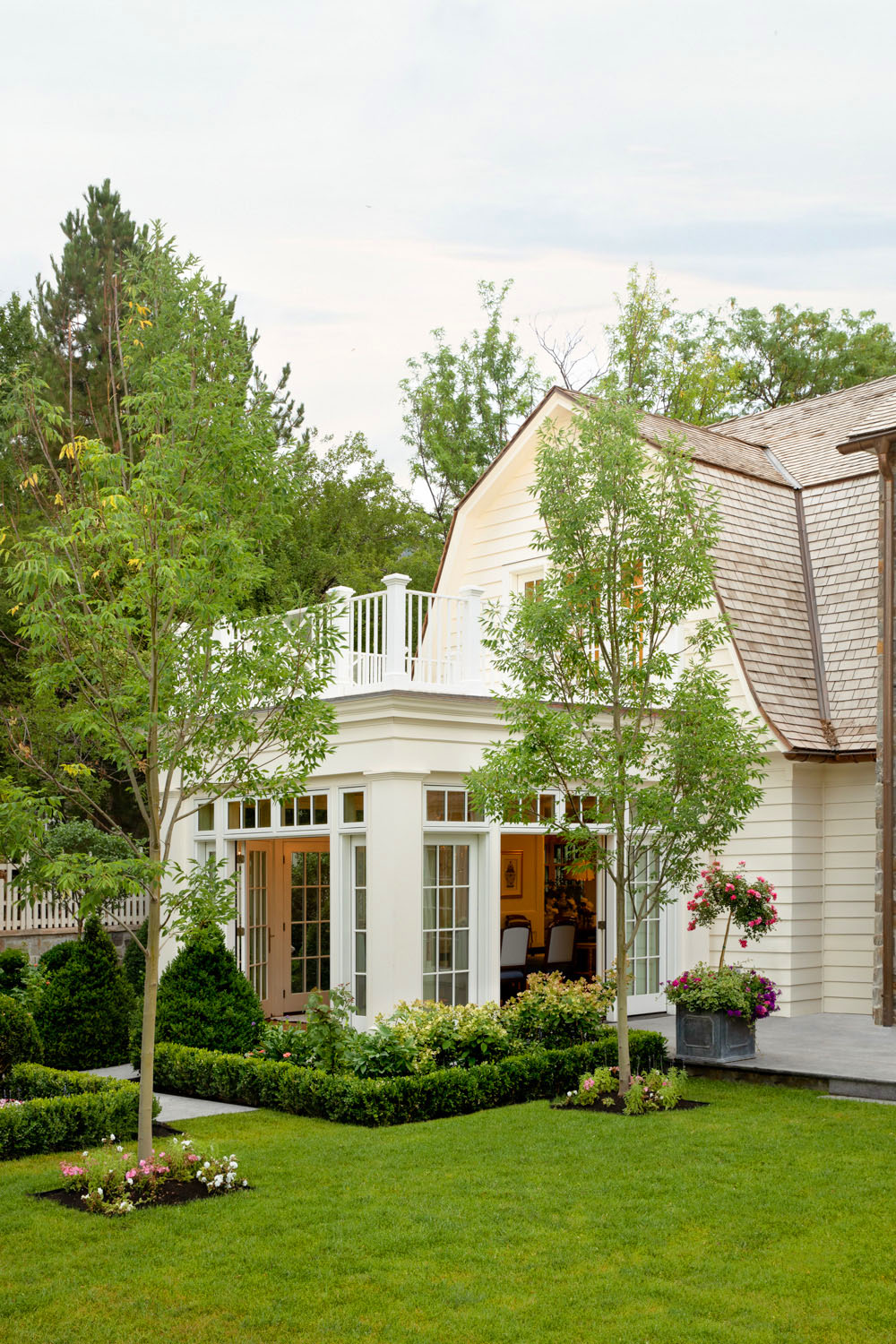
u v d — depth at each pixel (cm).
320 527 3084
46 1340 507
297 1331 516
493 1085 1008
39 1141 837
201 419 773
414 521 3347
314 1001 1036
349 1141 863
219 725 766
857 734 1512
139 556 721
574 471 1016
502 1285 567
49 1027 1159
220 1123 951
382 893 1217
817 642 1634
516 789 1000
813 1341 501
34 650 759
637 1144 837
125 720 800
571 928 1750
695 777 995
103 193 2328
